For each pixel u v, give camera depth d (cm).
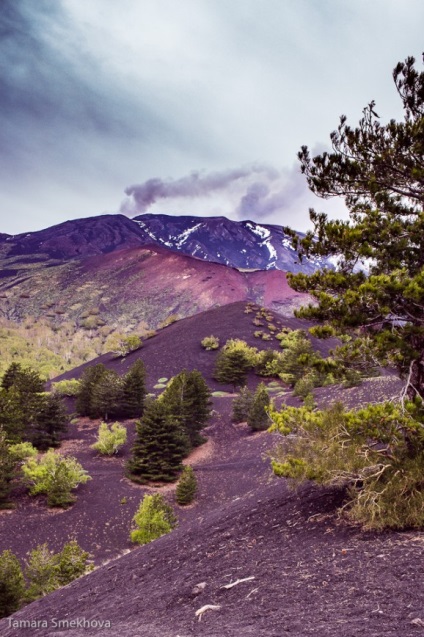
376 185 1005
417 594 504
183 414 5081
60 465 3859
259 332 10981
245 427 5638
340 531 831
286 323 12369
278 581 653
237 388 7612
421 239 911
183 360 9650
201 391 5284
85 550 3075
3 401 4694
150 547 1285
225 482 4103
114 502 3822
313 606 532
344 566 652
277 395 6262
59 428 5384
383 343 835
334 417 938
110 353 12188
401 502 776
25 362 17462
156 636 551
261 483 3666
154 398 7356
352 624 454
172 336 11538
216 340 10325
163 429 4338
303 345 7369
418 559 614
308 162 1069
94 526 3412
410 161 957
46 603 1116
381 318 866
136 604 781
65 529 3344
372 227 934
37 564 2039
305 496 1136
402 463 829
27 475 3897
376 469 864
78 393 6950
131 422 6306
